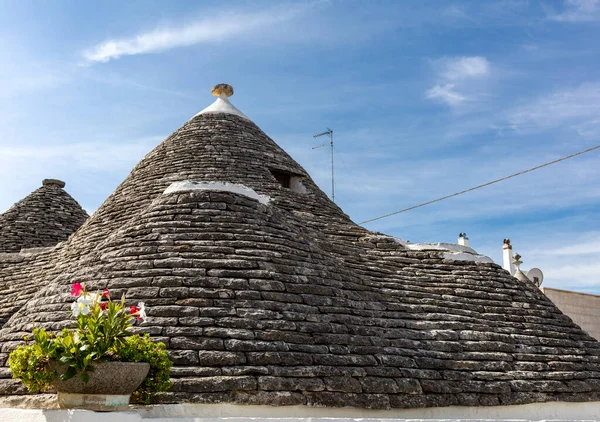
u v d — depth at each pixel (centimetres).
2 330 1043
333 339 975
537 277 2405
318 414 882
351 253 1355
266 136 1841
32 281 1413
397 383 972
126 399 719
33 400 852
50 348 686
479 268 1431
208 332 901
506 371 1142
